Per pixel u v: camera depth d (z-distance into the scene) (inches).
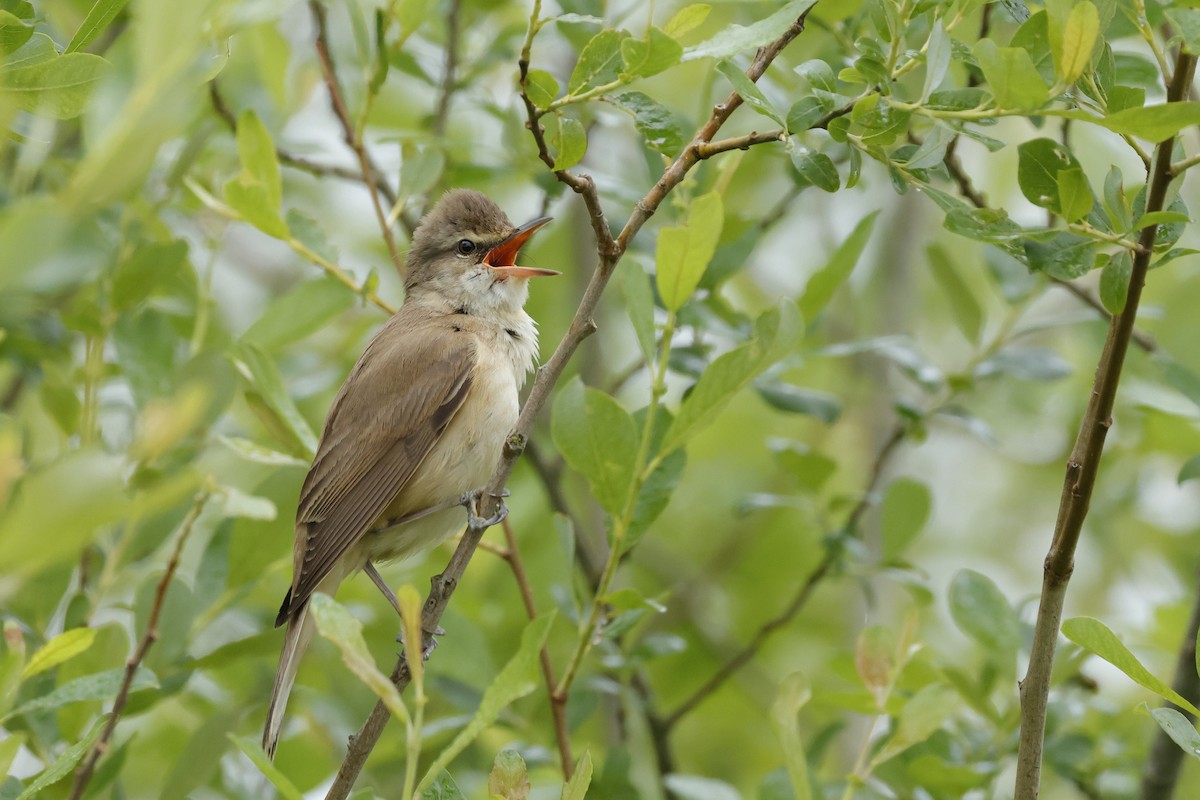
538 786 444.1
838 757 558.6
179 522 369.7
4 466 180.5
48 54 263.0
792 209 667.4
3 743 255.6
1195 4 238.1
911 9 280.1
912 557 661.3
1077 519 261.0
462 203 457.4
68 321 392.2
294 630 353.4
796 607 474.3
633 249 468.1
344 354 544.4
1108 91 262.7
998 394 652.7
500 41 500.4
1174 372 403.9
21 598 366.0
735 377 271.4
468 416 411.2
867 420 675.4
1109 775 418.9
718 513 664.4
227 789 431.2
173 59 166.7
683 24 289.9
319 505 386.6
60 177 407.2
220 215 436.5
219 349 396.2
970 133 270.4
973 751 390.0
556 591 423.5
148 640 284.8
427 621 311.7
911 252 667.4
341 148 538.9
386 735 454.3
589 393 288.4
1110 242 255.9
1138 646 464.1
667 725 479.5
